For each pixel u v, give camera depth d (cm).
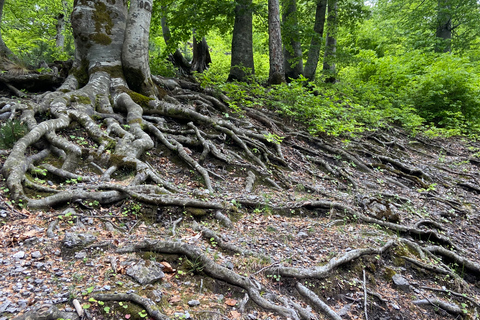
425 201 820
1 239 347
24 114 600
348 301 410
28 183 445
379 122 1262
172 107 782
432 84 1449
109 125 647
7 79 791
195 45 1708
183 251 378
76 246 352
